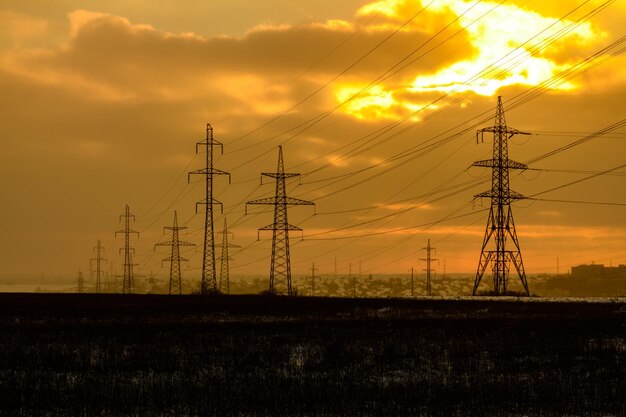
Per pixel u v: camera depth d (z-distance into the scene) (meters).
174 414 40.44
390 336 85.75
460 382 51.38
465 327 97.31
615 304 150.00
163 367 61.09
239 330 95.75
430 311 134.25
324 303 165.00
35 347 74.75
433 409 41.66
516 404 43.16
